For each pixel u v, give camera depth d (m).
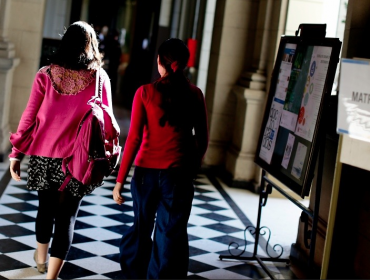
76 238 5.39
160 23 14.45
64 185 3.87
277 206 7.45
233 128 8.95
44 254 4.32
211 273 4.90
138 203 4.03
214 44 9.13
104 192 7.23
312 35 4.63
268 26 8.17
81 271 4.61
